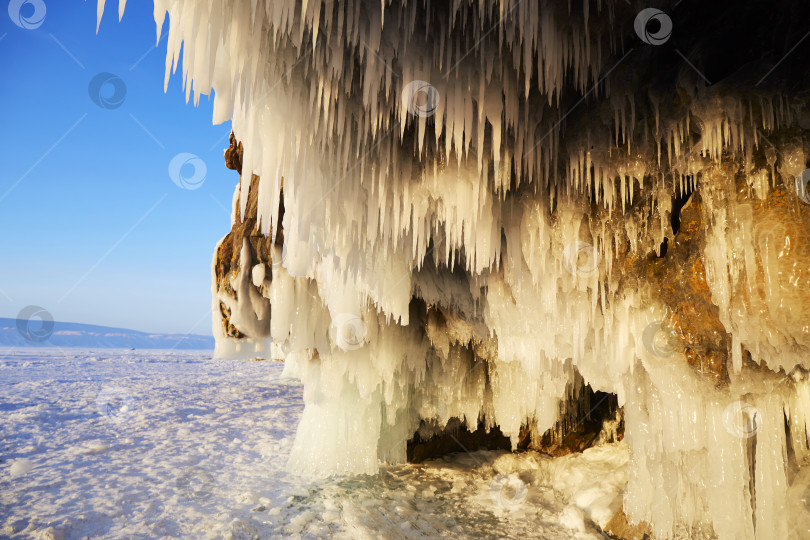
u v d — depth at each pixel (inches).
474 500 157.8
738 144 107.7
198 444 209.2
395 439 200.5
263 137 113.7
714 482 112.6
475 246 136.3
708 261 113.0
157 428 236.2
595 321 138.3
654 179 122.6
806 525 101.9
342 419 180.9
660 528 121.3
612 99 112.2
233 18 99.3
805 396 109.8
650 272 126.5
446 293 169.8
